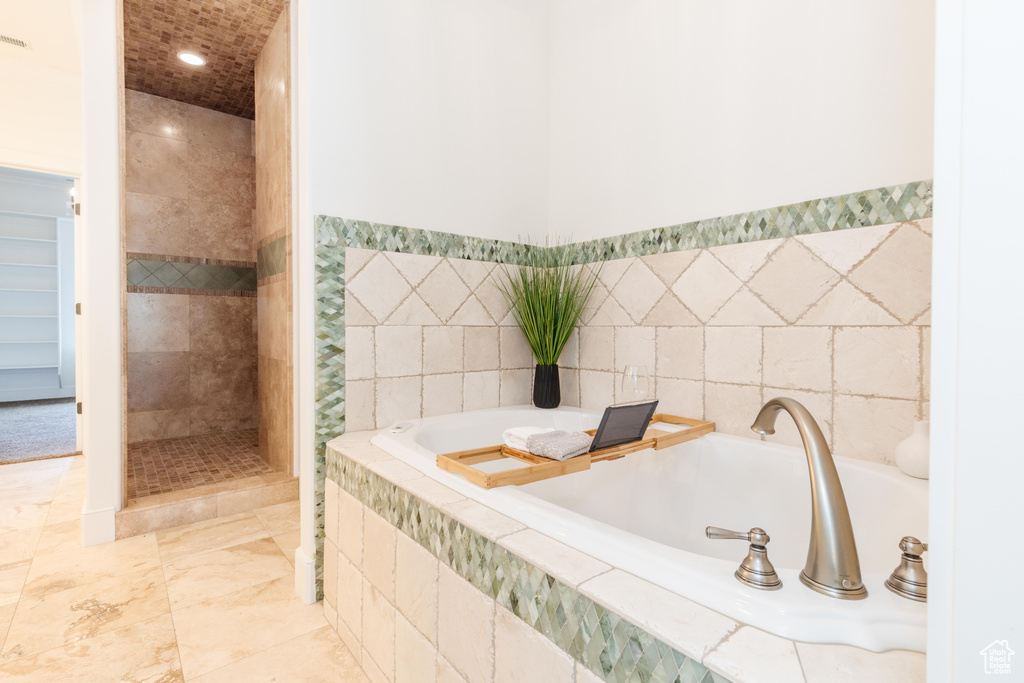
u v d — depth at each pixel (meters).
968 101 0.44
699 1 1.87
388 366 1.99
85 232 2.20
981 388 0.43
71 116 3.77
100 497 2.23
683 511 1.67
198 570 1.99
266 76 3.08
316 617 1.69
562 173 2.50
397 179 2.03
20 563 2.02
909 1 1.36
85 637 1.53
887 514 1.23
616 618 0.71
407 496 1.21
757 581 0.71
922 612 0.65
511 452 1.43
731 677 0.57
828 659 0.60
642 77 2.10
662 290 1.99
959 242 0.44
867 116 1.43
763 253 1.66
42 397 6.59
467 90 2.27
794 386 1.58
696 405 1.86
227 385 4.16
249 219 4.27
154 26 2.94
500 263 2.37
